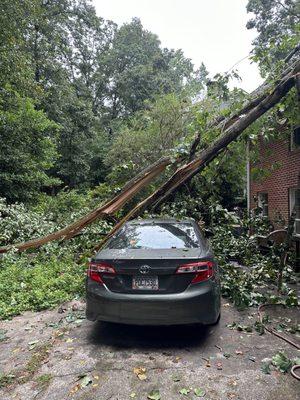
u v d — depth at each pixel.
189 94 17.08
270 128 7.21
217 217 7.86
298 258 7.23
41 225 9.09
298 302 5.22
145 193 9.80
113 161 19.30
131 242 4.28
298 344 3.72
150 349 3.63
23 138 14.78
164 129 16.91
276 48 7.10
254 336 3.96
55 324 4.39
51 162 17.34
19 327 4.33
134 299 3.57
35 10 15.38
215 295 3.71
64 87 25.05
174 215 7.28
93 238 8.33
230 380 2.98
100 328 4.23
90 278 3.85
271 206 10.90
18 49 15.45
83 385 2.92
